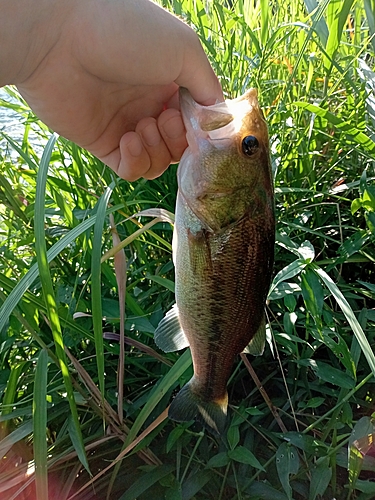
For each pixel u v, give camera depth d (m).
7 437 0.30
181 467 0.34
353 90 0.46
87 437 0.34
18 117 0.69
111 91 0.30
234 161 0.28
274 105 0.47
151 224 0.32
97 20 0.25
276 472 0.33
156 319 0.38
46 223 0.46
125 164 0.32
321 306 0.32
